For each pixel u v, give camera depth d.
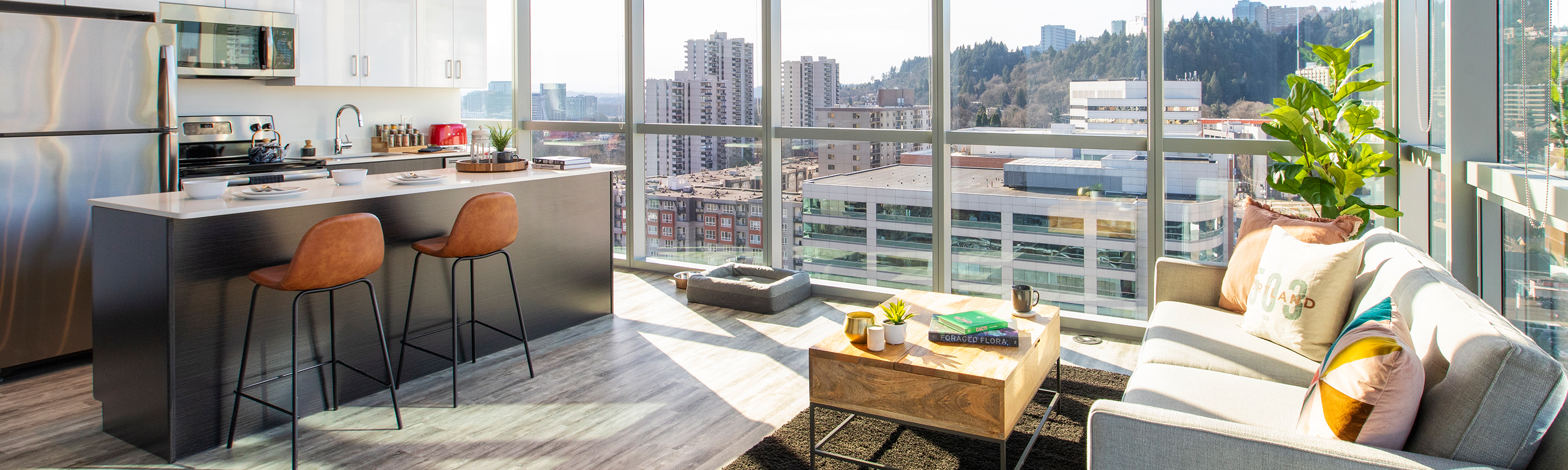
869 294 5.42
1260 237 3.43
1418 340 2.20
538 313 4.64
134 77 4.34
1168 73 4.48
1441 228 3.63
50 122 4.07
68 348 4.26
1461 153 3.07
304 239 2.97
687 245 6.29
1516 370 1.67
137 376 3.16
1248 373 2.73
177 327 3.05
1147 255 4.65
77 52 4.13
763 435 3.27
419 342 3.99
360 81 5.97
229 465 3.03
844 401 2.77
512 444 3.19
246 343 3.15
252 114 5.74
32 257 4.09
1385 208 3.58
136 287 3.13
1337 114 3.58
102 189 4.28
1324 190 3.56
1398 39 3.81
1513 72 2.85
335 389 3.57
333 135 6.26
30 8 4.19
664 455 3.09
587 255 4.94
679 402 3.63
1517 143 2.81
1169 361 2.85
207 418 3.17
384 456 3.09
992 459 2.94
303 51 5.62
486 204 3.72
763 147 5.71
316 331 3.53
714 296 5.32
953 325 2.94
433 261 4.04
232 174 5.22
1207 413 2.37
